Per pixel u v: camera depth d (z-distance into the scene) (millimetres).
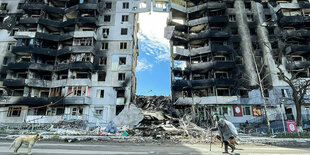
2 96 26672
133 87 32562
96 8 32062
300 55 31734
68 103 26156
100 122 26062
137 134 16203
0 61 30516
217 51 30922
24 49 29234
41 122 25500
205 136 14109
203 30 35625
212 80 29156
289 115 26844
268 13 34469
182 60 34031
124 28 32281
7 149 7934
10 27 32844
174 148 8680
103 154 6730
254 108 27547
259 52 31312
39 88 29000
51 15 34250
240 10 34750
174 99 29516
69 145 9672
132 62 30406
